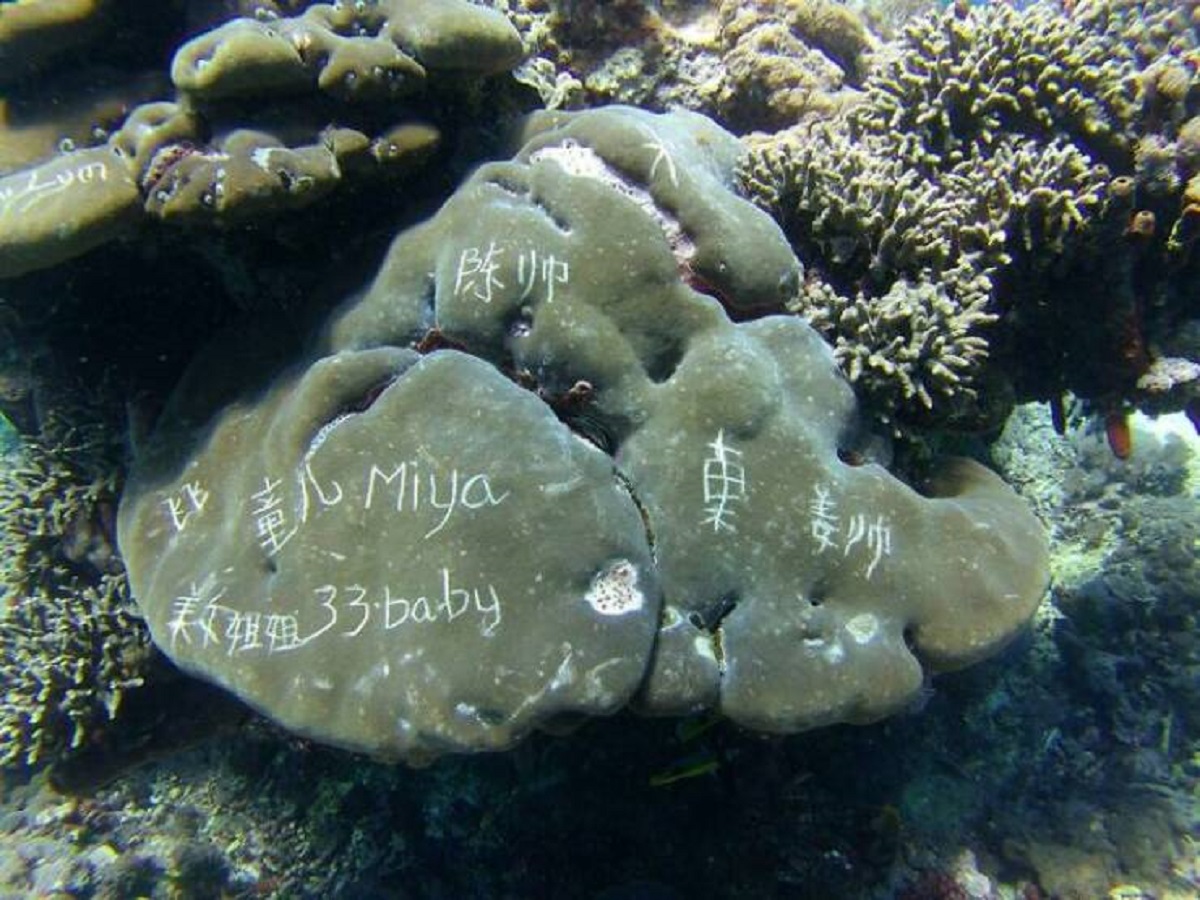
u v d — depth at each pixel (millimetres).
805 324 942
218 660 847
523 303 910
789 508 841
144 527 982
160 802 1591
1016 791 1496
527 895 1305
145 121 946
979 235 1021
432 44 946
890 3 1857
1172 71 1052
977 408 1042
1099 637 1707
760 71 1355
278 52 897
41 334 1138
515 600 774
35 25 974
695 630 819
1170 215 1069
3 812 1645
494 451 826
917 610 838
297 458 901
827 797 1210
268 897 1494
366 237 1085
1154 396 1132
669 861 1213
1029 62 1083
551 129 1077
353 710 790
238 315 1129
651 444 868
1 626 1122
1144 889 1413
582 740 1201
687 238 949
